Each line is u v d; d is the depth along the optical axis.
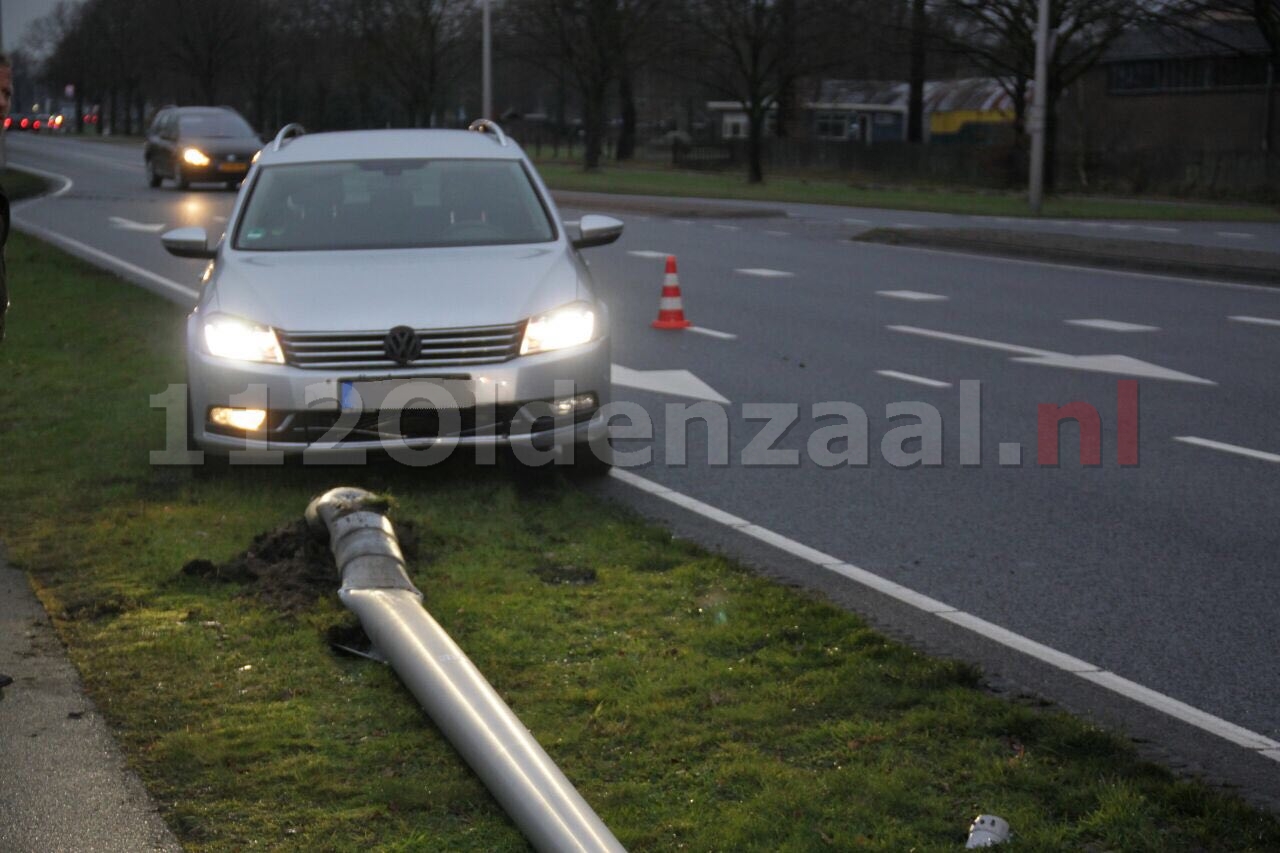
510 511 6.91
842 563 6.34
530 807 3.70
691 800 3.89
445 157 8.95
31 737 4.28
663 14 56.50
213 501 7.04
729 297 16.22
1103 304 15.60
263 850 3.64
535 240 8.27
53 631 5.17
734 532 6.83
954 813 3.81
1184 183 46.50
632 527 6.68
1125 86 63.97
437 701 4.34
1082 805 3.84
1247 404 9.94
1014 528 6.92
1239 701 4.80
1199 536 6.78
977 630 5.46
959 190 47.22
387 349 7.14
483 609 5.40
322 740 4.27
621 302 15.78
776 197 38.19
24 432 8.54
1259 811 3.81
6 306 4.52
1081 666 5.09
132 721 4.41
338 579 5.64
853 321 14.23
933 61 61.72
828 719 4.43
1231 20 49.69
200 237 8.41
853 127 88.94
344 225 8.32
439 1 66.94
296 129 9.75
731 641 5.13
